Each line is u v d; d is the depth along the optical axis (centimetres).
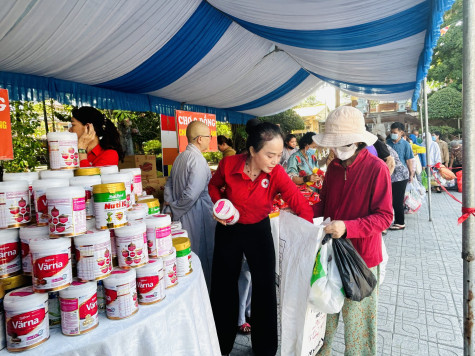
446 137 1545
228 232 207
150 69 453
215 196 217
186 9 351
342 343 249
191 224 284
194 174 273
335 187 178
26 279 116
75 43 330
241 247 206
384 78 505
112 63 403
